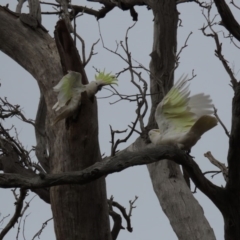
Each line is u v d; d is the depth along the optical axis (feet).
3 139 48.26
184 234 41.04
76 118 39.88
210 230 40.86
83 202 41.88
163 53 48.55
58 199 42.24
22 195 46.55
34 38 49.11
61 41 39.78
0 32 49.34
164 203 42.83
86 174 28.99
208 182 34.55
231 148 34.17
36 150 50.34
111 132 40.63
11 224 47.78
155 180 43.91
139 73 44.78
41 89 47.24
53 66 47.26
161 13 50.21
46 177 28.60
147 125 44.19
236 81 38.83
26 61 48.75
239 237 35.78
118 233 49.90
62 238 42.39
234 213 35.40
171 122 32.94
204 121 30.66
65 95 35.27
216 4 38.63
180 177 43.96
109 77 37.35
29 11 50.19
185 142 31.94
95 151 41.42
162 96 45.91
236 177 34.63
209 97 31.55
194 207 41.91
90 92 36.86
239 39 39.81
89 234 42.16
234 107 33.73
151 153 30.53
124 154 30.12
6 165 48.11
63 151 41.88
